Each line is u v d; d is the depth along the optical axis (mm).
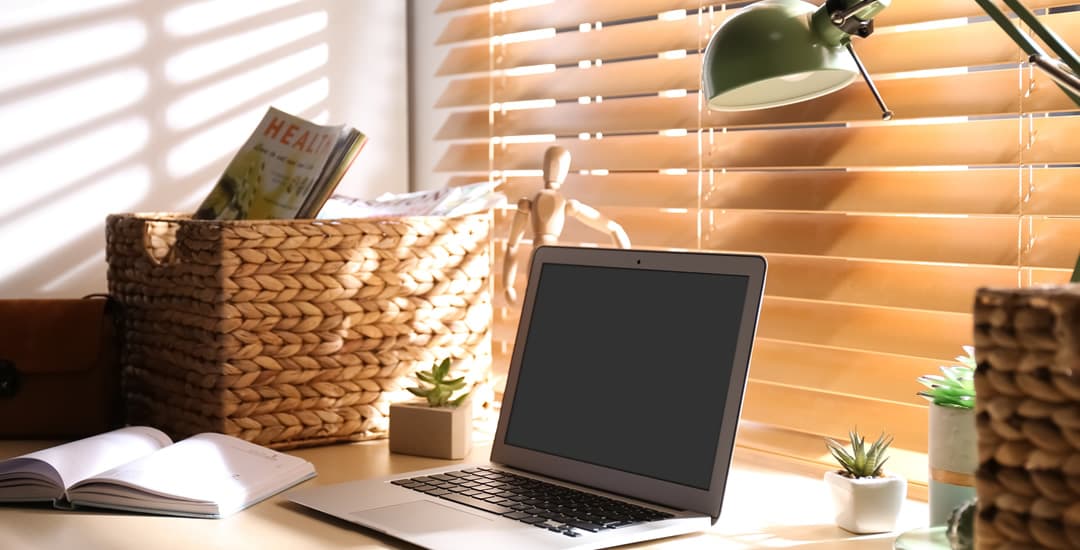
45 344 1529
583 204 1596
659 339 1185
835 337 1363
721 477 1064
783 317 1436
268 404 1449
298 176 1547
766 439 1450
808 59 1075
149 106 1779
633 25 1602
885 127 1312
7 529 1074
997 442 613
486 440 1517
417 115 2066
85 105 1724
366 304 1527
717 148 1499
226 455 1256
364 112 2018
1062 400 579
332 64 1973
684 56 1540
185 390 1483
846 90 1345
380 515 1062
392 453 1445
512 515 1061
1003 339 605
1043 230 1189
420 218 1567
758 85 1170
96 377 1553
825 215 1391
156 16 1777
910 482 1282
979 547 622
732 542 1023
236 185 1603
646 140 1608
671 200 1545
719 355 1117
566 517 1053
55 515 1127
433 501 1116
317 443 1493
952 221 1266
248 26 1870
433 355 1592
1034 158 1167
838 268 1378
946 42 1246
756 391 1477
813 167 1359
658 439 1139
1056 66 739
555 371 1276
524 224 1489
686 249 1530
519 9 1777
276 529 1062
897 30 1353
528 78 1771
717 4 1468
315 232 1479
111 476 1137
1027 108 1163
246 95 1876
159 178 1797
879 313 1343
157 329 1553
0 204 1666
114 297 1662
